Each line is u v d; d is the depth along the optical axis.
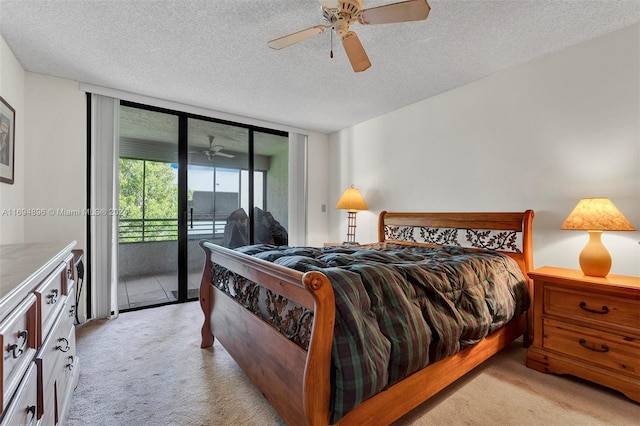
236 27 1.99
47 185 2.68
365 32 2.03
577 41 2.16
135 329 2.64
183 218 3.50
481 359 1.82
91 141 2.88
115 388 1.75
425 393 1.44
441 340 1.40
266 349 1.47
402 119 3.51
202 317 2.95
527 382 1.84
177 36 2.09
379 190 3.82
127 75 2.68
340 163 4.45
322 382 1.07
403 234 3.39
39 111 2.64
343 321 1.15
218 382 1.82
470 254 2.28
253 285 1.74
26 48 2.24
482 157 2.76
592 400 1.66
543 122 2.38
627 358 1.64
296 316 1.32
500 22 1.93
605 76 2.08
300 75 2.68
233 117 3.74
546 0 1.73
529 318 2.29
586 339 1.79
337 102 3.34
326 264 1.54
